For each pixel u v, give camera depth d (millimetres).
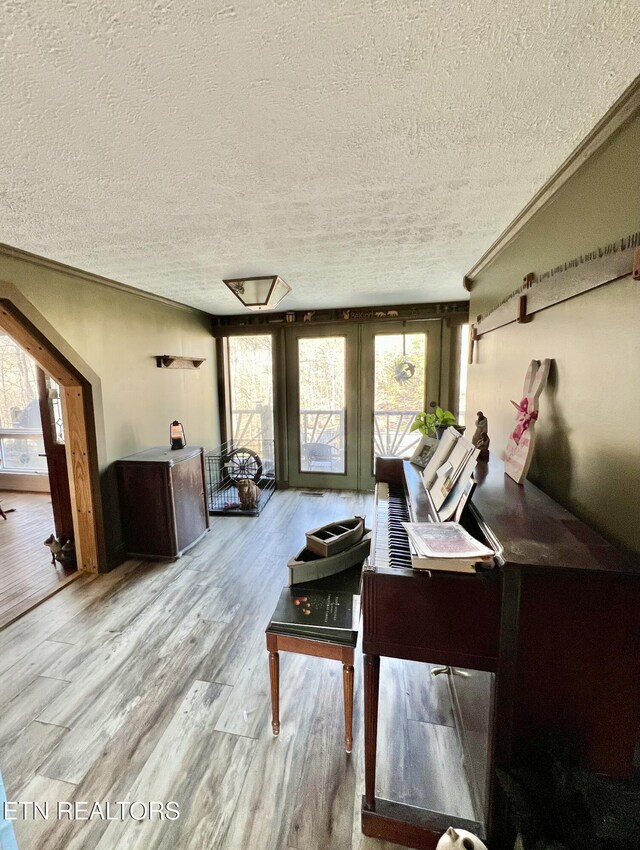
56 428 2965
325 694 1742
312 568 1676
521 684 1026
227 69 858
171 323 3830
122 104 969
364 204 1643
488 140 1175
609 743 1010
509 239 1989
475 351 2701
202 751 1474
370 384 4562
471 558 1012
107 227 1823
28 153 1187
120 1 689
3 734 1552
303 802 1294
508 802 1073
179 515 3127
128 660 1959
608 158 1085
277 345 4730
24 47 781
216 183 1424
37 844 1188
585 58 847
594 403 1170
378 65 857
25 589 2641
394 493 2129
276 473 4934
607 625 968
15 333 2396
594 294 1168
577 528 1130
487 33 781
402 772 1386
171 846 1177
